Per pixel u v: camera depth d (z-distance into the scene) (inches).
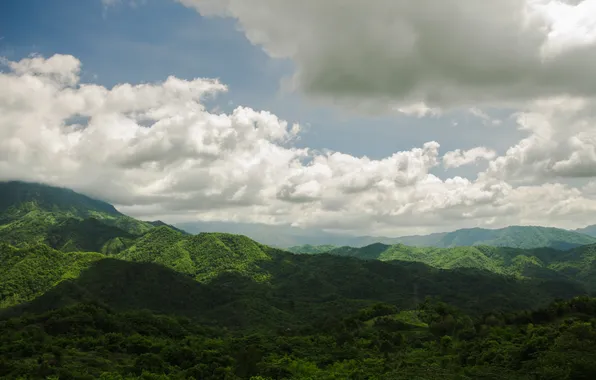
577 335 3240.7
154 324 6023.6
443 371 3292.3
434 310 6294.3
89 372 3796.8
